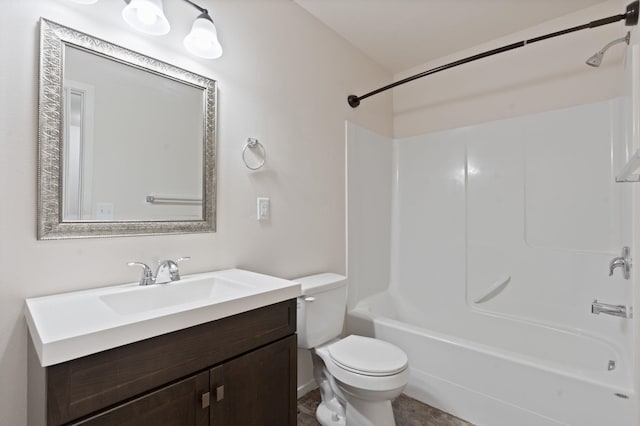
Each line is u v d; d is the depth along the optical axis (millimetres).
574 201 2025
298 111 1922
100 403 726
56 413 665
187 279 1275
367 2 1921
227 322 994
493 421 1596
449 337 1810
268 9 1745
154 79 1281
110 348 737
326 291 1729
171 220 1330
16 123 964
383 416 1468
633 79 1098
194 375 903
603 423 1302
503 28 2217
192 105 1401
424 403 1851
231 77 1558
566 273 2023
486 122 2398
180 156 1360
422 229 2666
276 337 1160
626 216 1688
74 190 1075
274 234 1769
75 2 1072
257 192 1676
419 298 2633
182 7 1366
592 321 1907
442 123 2629
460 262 2451
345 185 2297
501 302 2258
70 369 684
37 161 998
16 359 960
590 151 1979
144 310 1120
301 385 1937
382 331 2045
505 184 2285
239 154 1586
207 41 1357
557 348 1956
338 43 2256
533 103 2209
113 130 1168
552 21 2137
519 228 2217
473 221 2414
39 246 1005
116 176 1176
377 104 2686
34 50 995
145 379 800
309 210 1996
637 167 978
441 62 2627
